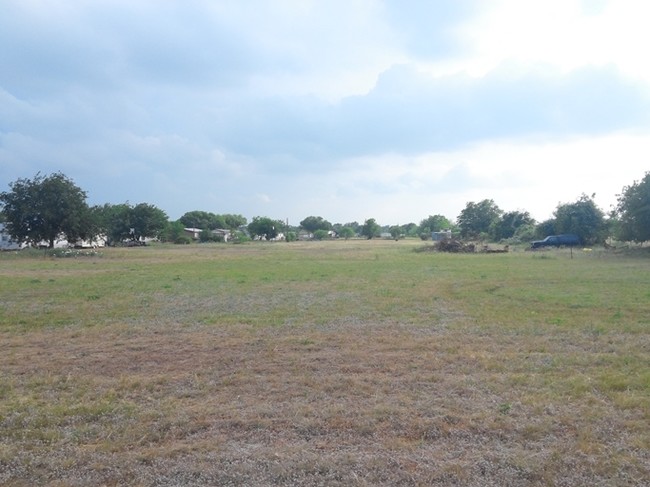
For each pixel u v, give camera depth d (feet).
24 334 37.60
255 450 17.21
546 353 30.30
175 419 19.89
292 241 374.84
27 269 104.94
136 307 50.16
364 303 51.98
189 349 32.19
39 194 180.55
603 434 18.25
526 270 91.40
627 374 25.50
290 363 28.55
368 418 19.80
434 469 15.75
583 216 184.34
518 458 16.38
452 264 111.24
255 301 54.03
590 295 55.67
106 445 17.74
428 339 34.50
